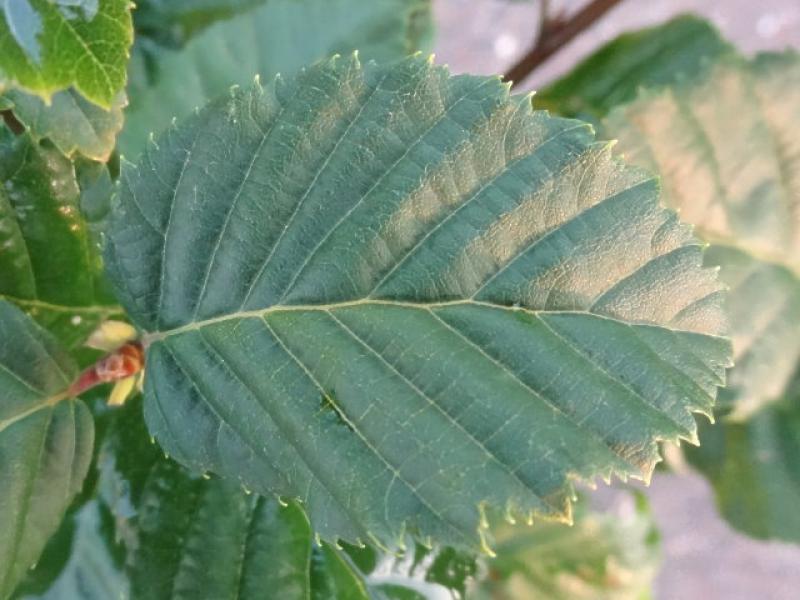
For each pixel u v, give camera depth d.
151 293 0.14
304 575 0.15
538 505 0.12
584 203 0.12
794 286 0.20
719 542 0.39
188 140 0.13
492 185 0.13
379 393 0.12
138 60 0.17
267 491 0.13
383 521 0.12
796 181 0.20
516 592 0.18
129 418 0.16
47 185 0.14
